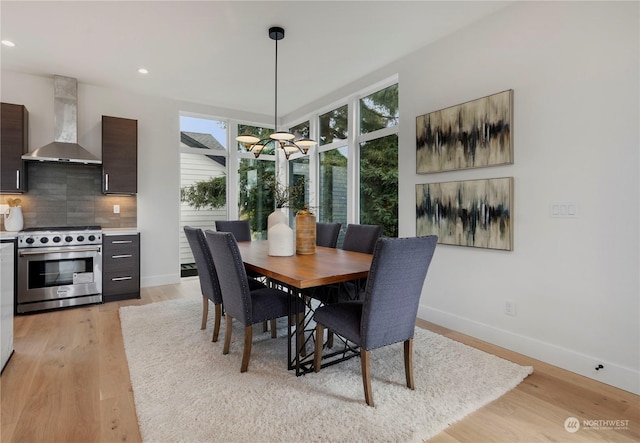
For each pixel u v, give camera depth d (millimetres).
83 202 4406
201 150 5324
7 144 3703
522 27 2592
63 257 3746
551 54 2434
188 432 1677
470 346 2756
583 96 2279
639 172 2059
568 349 2379
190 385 2113
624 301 2129
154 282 4844
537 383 2203
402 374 2277
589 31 2250
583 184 2287
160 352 2590
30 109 4035
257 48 3389
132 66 3812
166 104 4895
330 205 5070
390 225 3994
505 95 2658
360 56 3564
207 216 5418
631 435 1708
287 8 2703
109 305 3896
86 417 1812
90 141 4383
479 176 2891
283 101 5070
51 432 1688
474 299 2963
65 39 3176
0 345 2281
